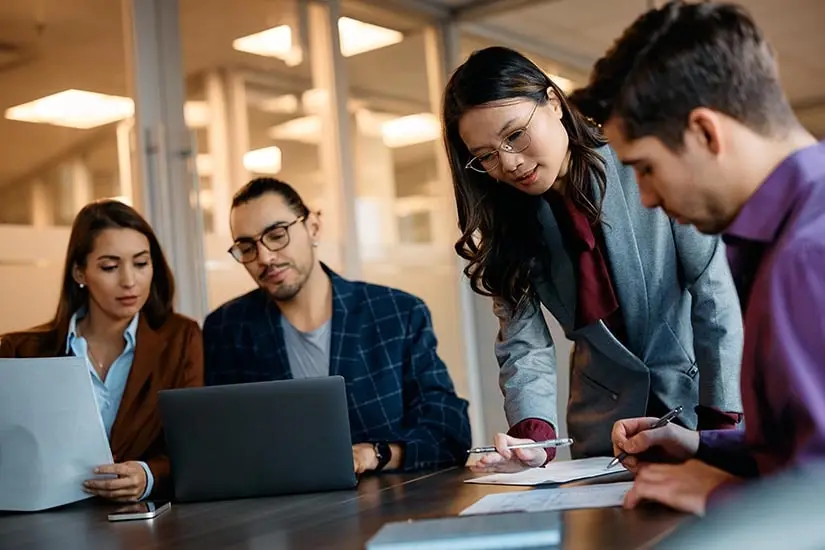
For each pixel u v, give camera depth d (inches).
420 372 102.4
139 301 104.4
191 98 159.5
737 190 45.3
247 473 78.8
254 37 170.4
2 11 140.0
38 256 139.4
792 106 45.7
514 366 85.8
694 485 50.4
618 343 81.7
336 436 78.0
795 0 159.5
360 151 187.3
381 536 46.3
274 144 171.2
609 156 79.0
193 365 105.0
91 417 85.2
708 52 43.9
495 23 201.0
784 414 42.7
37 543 65.0
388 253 190.5
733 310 78.1
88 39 148.2
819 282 41.1
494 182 81.1
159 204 153.2
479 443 203.0
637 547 41.7
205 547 56.1
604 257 81.0
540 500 58.6
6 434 83.6
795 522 31.6
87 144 146.2
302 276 104.3
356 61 188.9
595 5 189.2
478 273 84.9
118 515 72.5
